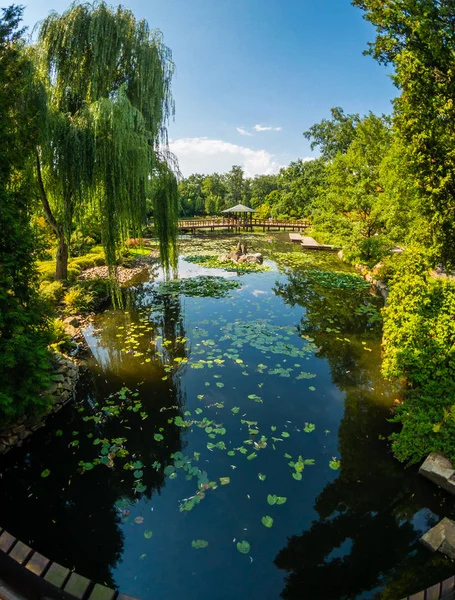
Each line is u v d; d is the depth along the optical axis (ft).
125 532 9.70
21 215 14.80
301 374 18.21
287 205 125.59
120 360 20.16
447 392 13.12
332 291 35.14
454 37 11.10
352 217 48.73
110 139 22.56
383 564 8.82
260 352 20.97
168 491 11.00
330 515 10.18
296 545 9.27
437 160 12.69
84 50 24.76
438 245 14.25
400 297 16.63
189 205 156.66
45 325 15.80
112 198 23.54
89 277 35.68
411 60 12.26
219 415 14.87
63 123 22.88
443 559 8.90
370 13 12.71
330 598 8.08
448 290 15.44
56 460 12.42
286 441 13.24
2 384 12.38
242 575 8.55
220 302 31.48
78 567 8.85
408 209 28.94
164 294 34.19
